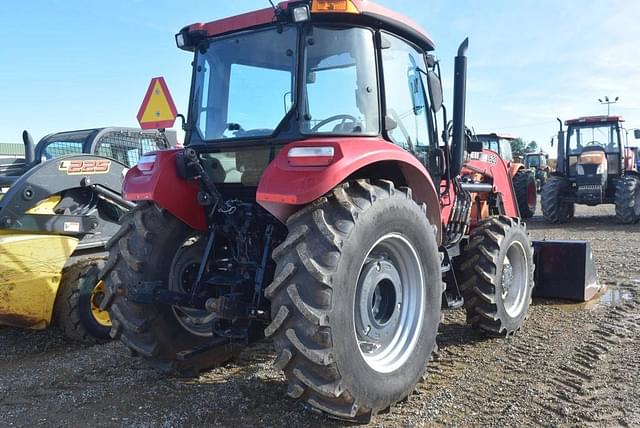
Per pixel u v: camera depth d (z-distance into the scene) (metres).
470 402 3.35
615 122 13.09
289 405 3.35
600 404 3.28
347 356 2.77
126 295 3.53
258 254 3.52
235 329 3.34
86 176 5.23
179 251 3.78
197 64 3.84
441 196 4.38
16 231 4.75
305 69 3.29
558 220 12.95
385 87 3.55
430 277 3.41
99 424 3.18
